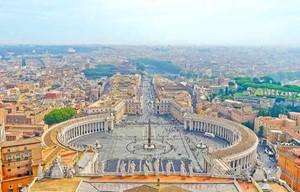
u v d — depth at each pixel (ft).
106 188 418.10
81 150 638.12
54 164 442.09
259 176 434.71
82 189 401.90
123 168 453.17
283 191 400.47
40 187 405.39
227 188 410.93
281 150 627.46
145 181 426.92
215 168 535.19
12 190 503.61
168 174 458.50
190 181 427.74
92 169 570.05
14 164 515.09
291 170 558.97
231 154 627.87
